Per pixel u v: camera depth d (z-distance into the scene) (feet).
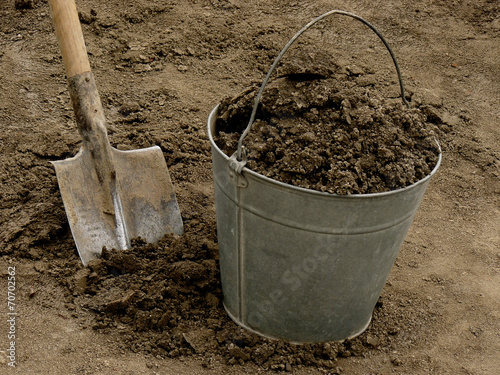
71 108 9.32
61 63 9.82
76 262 7.88
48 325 7.53
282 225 7.09
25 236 8.00
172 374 7.35
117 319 7.61
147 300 7.65
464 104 9.78
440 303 7.96
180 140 9.06
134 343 7.50
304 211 7.00
